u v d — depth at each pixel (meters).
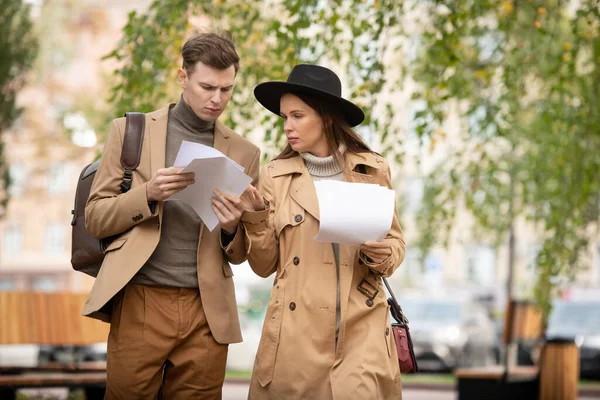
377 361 5.57
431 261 41.56
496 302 47.88
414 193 17.14
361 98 9.79
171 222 5.78
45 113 36.25
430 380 22.77
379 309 5.74
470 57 13.37
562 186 13.25
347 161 5.83
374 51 9.70
